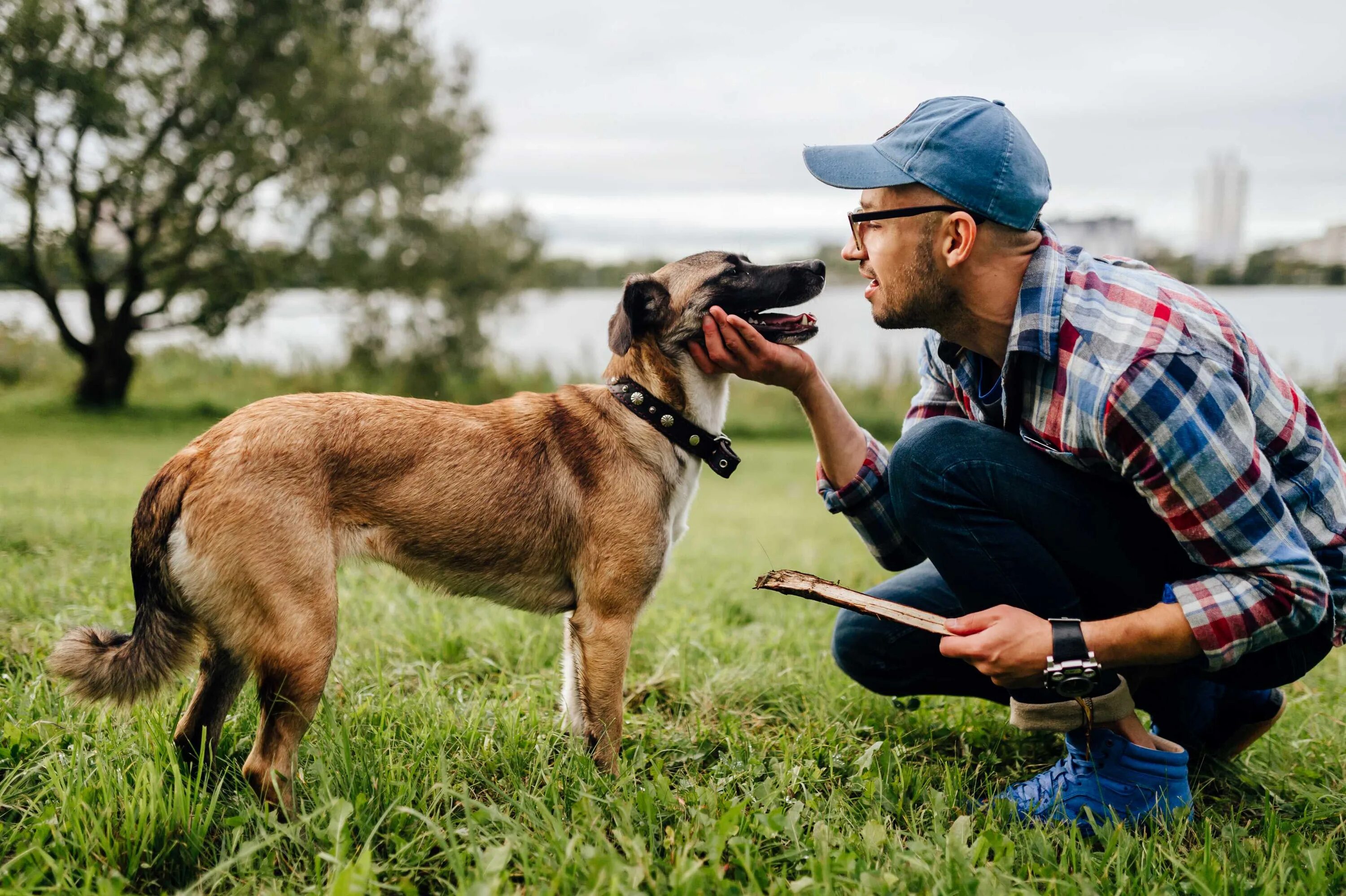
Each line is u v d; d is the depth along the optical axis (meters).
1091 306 2.21
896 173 2.27
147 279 15.55
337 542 2.65
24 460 9.53
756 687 3.38
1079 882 2.00
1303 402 2.32
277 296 16.17
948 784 2.55
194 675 3.13
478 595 3.02
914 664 2.93
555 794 2.32
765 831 2.19
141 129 13.64
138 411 15.70
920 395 3.06
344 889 1.81
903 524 2.62
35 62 12.16
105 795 2.16
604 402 3.08
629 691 3.46
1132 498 2.39
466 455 2.84
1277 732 3.18
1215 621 2.11
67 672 2.40
